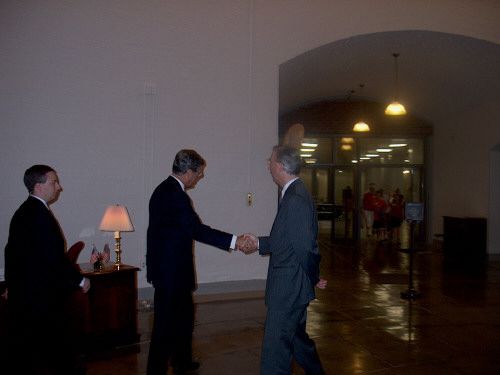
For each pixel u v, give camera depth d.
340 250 11.23
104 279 4.16
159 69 5.91
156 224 3.37
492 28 7.05
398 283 7.30
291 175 3.13
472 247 10.05
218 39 6.16
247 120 6.31
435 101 11.23
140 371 3.71
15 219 3.04
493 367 3.83
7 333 3.66
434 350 4.23
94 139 5.66
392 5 6.75
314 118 12.78
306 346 3.21
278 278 3.02
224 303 5.88
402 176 13.19
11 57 5.31
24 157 5.37
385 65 9.25
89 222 5.64
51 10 5.46
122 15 5.75
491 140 10.02
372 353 4.14
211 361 3.90
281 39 6.45
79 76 5.58
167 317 3.31
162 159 5.95
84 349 4.04
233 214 6.25
